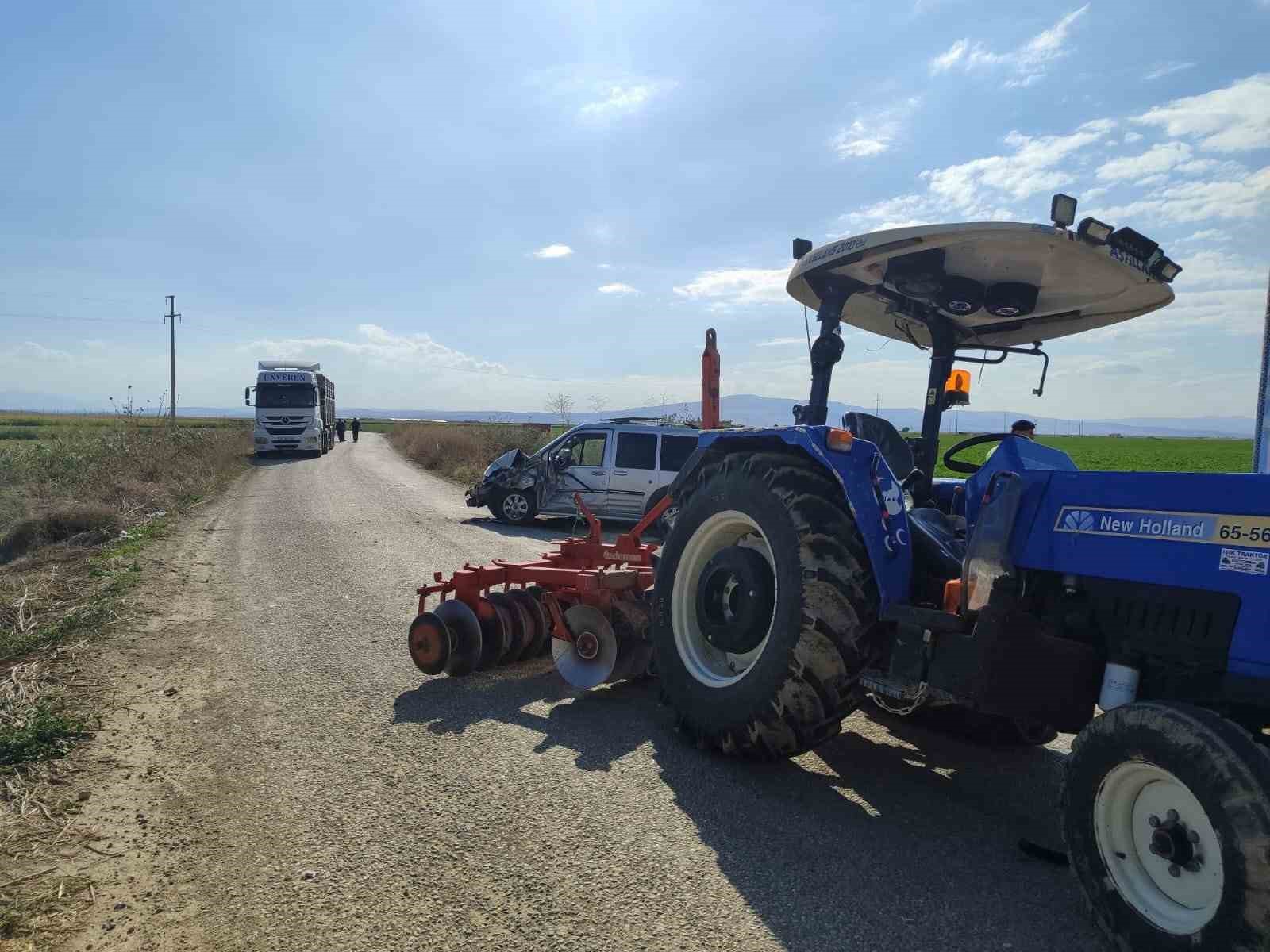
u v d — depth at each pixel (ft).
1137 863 8.50
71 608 22.88
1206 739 7.63
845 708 12.11
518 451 45.50
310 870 9.82
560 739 13.99
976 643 10.44
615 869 9.91
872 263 13.64
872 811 11.77
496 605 17.35
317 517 44.21
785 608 12.09
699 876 9.81
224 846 10.39
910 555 12.22
